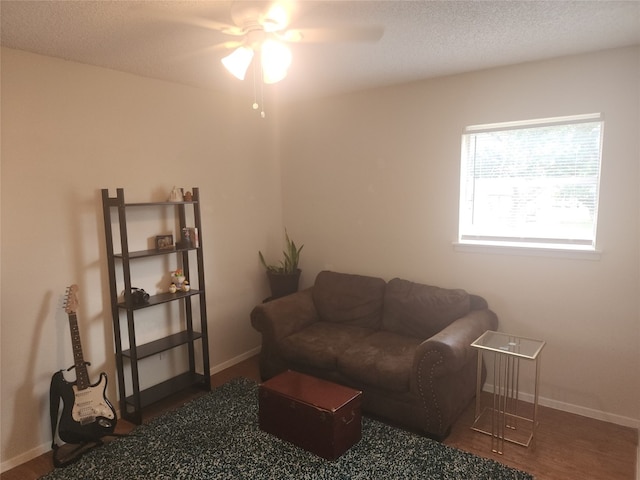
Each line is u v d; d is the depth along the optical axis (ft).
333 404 7.82
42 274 8.29
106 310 9.39
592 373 9.20
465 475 7.30
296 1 6.09
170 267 10.67
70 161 8.61
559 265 9.34
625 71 8.30
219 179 11.80
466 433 8.69
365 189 12.03
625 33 7.55
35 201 8.13
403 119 11.12
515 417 9.22
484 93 9.85
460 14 6.66
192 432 8.75
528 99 9.34
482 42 7.94
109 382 9.55
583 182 9.14
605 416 9.12
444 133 10.52
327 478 7.29
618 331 8.86
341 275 12.21
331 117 12.44
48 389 8.45
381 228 11.88
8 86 7.68
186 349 11.24
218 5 6.13
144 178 9.97
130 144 9.64
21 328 8.05
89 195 8.95
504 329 10.17
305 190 13.29
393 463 7.64
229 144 12.03
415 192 11.15
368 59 8.92
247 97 12.44
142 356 9.30
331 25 7.06
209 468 7.62
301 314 11.39
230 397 10.28
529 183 9.75
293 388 8.48
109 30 7.02
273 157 13.52
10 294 7.88
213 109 11.51
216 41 7.61
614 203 8.63
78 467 7.73
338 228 12.73
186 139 10.86
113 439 8.58
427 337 10.27
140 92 9.79
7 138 7.70
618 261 8.71
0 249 7.71
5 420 7.91
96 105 8.99
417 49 8.30
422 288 10.78
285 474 7.41
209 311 11.78
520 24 7.09
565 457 7.85
